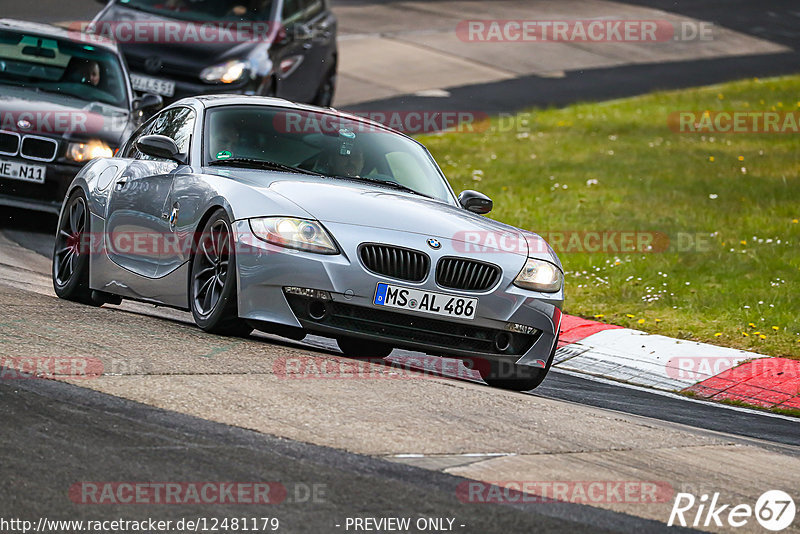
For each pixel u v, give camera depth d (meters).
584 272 44.00
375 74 89.62
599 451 18.17
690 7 131.88
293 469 15.14
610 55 106.06
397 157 28.69
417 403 19.59
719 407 28.52
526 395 22.77
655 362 32.66
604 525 14.39
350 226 23.38
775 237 49.97
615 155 69.06
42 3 91.44
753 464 19.08
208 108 27.97
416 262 23.31
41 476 14.05
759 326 36.41
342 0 121.81
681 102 87.25
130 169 28.67
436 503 14.45
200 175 25.61
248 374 20.03
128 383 18.48
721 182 62.06
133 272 27.11
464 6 122.56
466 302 23.56
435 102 83.00
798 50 115.25
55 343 20.97
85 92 43.97
